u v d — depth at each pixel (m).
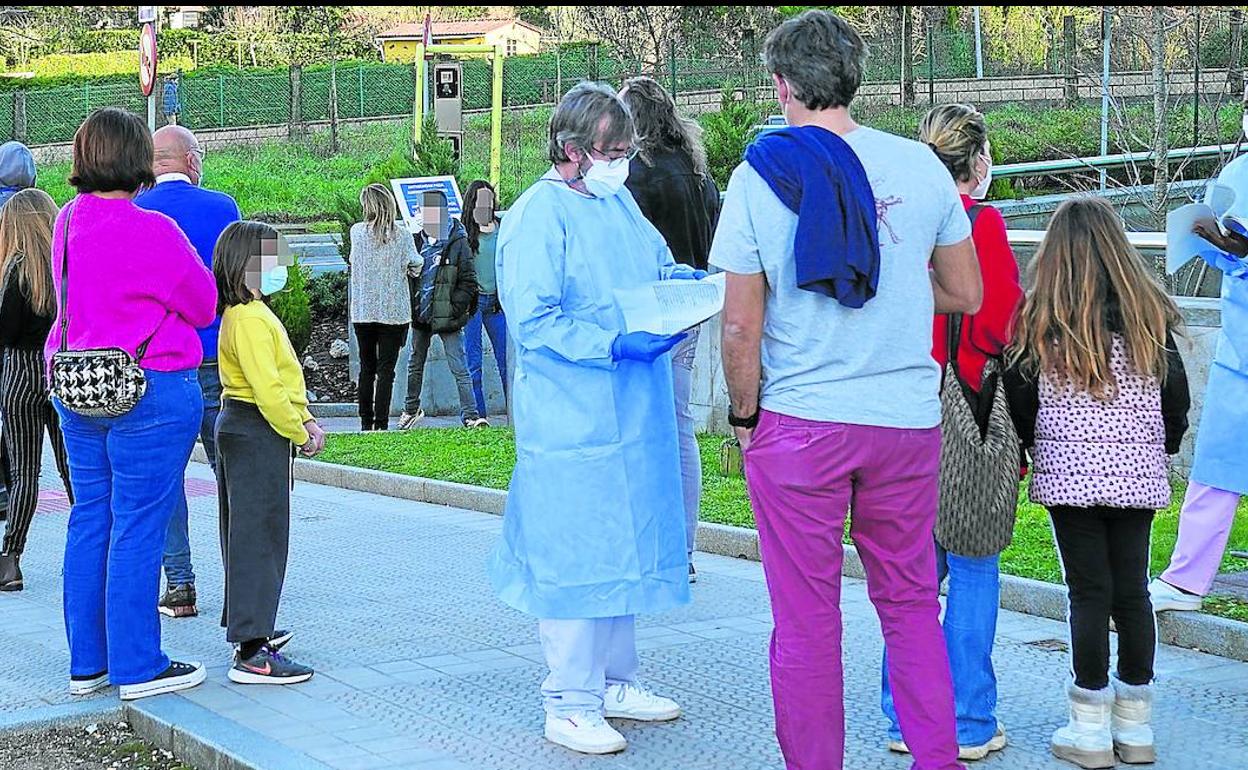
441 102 19.56
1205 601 6.52
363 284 13.30
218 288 6.09
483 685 5.95
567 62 41.22
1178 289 10.14
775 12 37.00
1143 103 20.02
